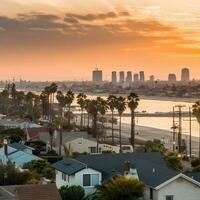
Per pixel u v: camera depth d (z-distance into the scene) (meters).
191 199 61.91
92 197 63.94
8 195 51.00
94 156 78.25
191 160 123.19
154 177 63.62
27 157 101.69
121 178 60.91
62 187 64.56
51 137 143.00
